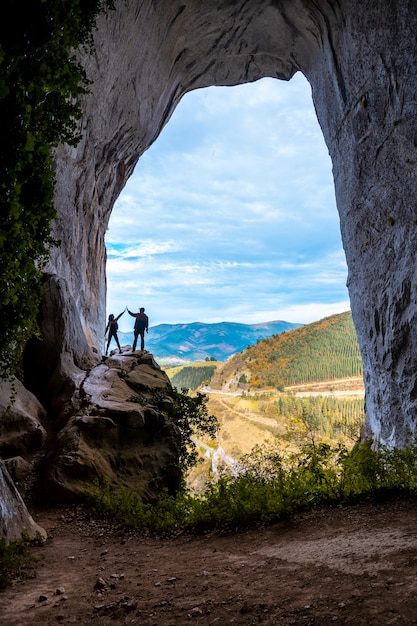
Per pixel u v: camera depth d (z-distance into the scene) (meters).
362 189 16.67
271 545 5.18
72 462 9.47
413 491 6.32
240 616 3.30
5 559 5.16
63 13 5.82
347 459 7.16
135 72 18.17
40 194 5.48
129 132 20.69
